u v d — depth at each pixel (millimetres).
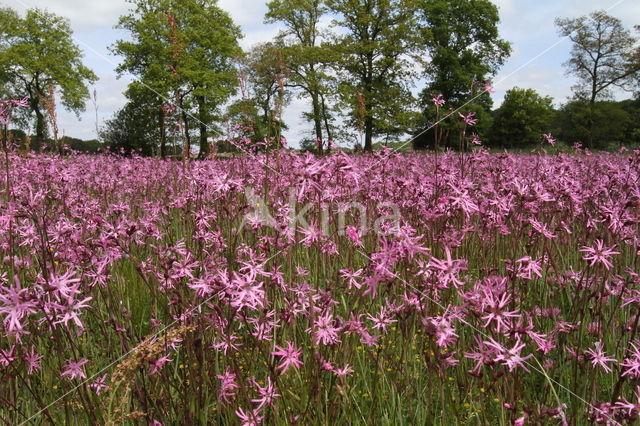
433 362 3018
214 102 40688
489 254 5039
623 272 4633
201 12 42938
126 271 5031
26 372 3283
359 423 3082
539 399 3375
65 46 51594
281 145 6590
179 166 9602
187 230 5484
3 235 4488
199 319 2977
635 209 4621
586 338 3910
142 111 35469
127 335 3584
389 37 39844
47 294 2623
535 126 58469
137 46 38875
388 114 37406
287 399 3041
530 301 4480
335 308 4133
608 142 44031
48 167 7070
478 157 6371
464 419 3256
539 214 5117
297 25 43250
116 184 8656
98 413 2783
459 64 48094
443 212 4172
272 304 3547
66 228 3967
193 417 2824
